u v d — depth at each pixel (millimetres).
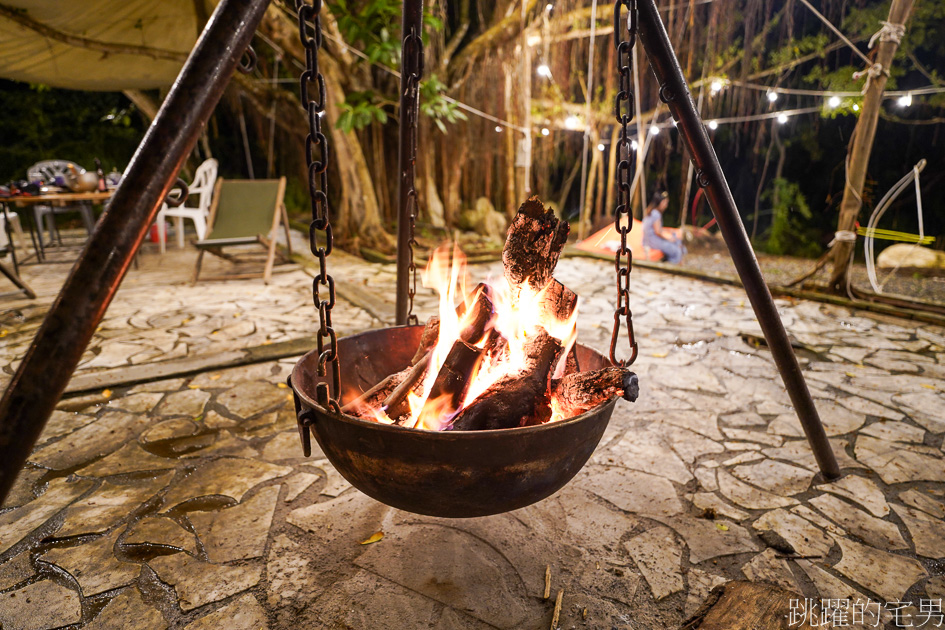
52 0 5070
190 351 3975
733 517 2189
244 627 1665
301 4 1188
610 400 1623
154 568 1902
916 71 8094
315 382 1945
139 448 2691
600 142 9742
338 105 6883
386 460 1461
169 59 6605
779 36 7504
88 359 3797
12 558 1949
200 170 7723
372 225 8000
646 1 1749
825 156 9352
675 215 10844
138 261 7348
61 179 6859
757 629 1653
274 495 2322
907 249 7570
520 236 1832
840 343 4254
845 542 2045
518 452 1437
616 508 2248
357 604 1756
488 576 1883
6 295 5438
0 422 1079
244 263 7254
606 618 1711
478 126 8570
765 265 8430
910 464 2559
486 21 8469
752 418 3023
